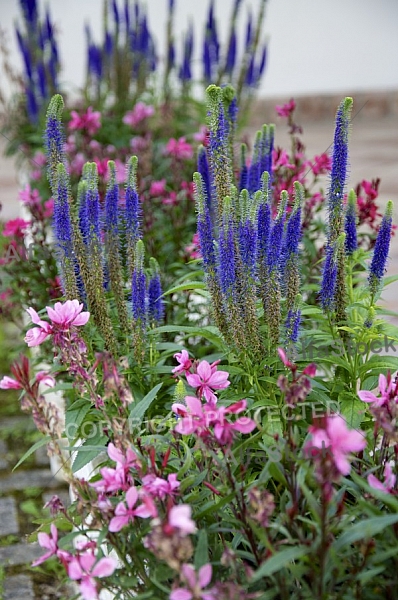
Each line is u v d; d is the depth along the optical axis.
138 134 5.46
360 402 2.19
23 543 3.28
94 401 1.85
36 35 6.48
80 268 2.32
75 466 2.12
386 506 1.71
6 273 3.69
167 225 3.87
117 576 1.68
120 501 1.69
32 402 1.63
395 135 9.97
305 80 12.00
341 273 2.27
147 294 2.52
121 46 6.46
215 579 1.67
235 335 2.15
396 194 6.76
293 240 2.12
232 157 2.71
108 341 2.36
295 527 1.58
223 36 11.70
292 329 2.14
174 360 2.91
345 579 1.53
